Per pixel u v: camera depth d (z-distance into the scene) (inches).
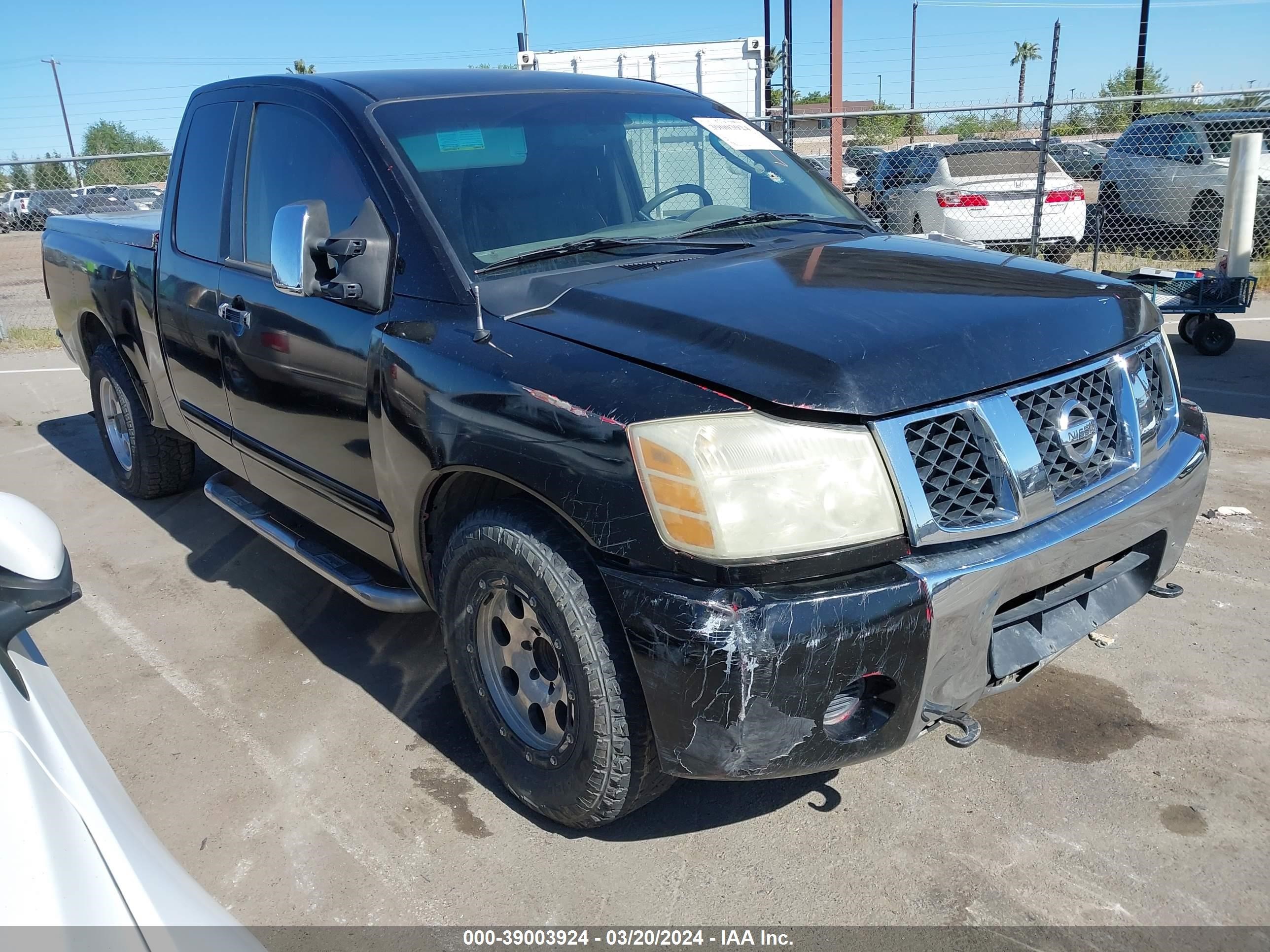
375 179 113.8
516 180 118.3
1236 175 292.2
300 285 108.3
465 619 101.1
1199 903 88.4
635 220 124.6
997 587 84.1
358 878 95.9
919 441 82.4
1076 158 537.3
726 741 78.7
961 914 88.5
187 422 167.2
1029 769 108.3
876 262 110.0
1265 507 179.3
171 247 158.4
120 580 168.1
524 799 100.2
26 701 63.7
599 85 142.6
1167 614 140.3
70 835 53.6
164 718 125.3
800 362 82.0
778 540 77.9
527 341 93.7
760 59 514.9
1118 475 96.0
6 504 77.2
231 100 147.6
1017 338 90.7
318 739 119.5
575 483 84.0
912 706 83.0
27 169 540.4
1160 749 110.4
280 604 157.0
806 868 95.1
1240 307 296.4
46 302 576.1
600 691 86.0
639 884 93.9
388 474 107.5
